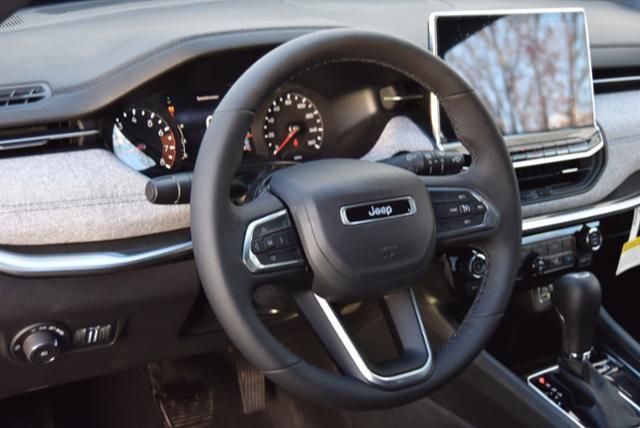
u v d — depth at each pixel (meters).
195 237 1.04
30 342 1.31
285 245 1.09
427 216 1.16
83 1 1.67
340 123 1.53
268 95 1.07
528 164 1.66
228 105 1.05
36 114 1.27
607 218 1.86
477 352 1.23
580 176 1.78
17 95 1.29
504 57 1.61
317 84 1.47
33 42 1.44
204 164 1.04
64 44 1.43
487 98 1.59
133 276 1.35
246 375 1.82
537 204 1.70
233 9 1.69
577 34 1.71
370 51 1.13
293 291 1.14
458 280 1.62
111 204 1.29
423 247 1.15
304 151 1.53
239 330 1.05
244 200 1.23
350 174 1.14
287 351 1.08
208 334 1.51
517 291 1.81
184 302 1.41
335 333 1.12
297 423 1.87
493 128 1.24
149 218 1.32
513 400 1.66
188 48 1.33
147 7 1.67
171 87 1.37
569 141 1.70
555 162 1.72
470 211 1.24
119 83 1.30
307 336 1.83
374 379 1.11
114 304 1.35
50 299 1.30
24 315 1.30
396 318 1.18
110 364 1.46
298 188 1.11
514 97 1.63
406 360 1.15
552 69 1.68
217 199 1.03
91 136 1.33
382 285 1.12
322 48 1.09
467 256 1.59
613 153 1.80
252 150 1.47
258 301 1.25
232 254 1.05
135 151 1.38
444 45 1.53
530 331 1.95
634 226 1.90
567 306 1.64
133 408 1.90
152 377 1.90
